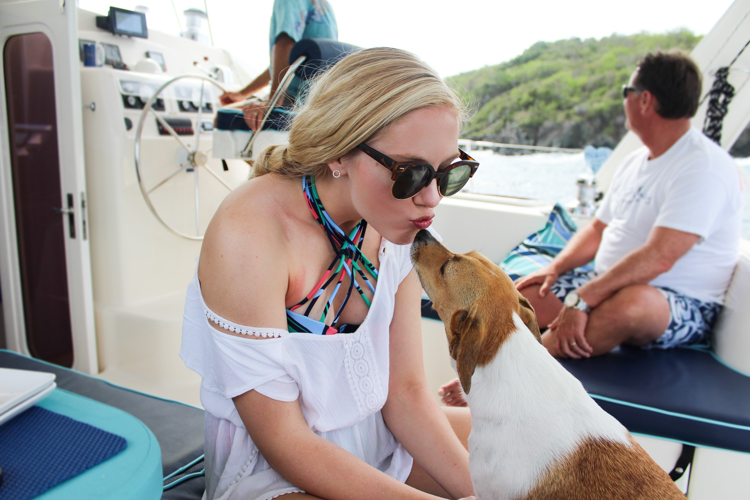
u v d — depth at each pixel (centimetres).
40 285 252
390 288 113
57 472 73
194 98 281
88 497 69
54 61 221
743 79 280
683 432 162
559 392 104
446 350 238
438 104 88
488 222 311
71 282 239
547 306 243
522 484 97
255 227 94
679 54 221
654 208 224
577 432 99
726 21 275
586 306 203
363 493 92
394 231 95
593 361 200
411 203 91
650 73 219
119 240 246
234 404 100
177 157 267
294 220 102
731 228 213
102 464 76
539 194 354
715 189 204
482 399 108
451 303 119
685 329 210
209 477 109
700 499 166
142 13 286
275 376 94
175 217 272
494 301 115
